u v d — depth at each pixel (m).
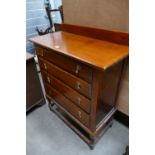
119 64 1.08
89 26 1.30
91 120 1.10
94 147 1.32
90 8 1.22
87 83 0.94
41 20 2.98
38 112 1.75
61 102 1.40
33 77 1.63
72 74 1.03
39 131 1.51
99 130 1.25
